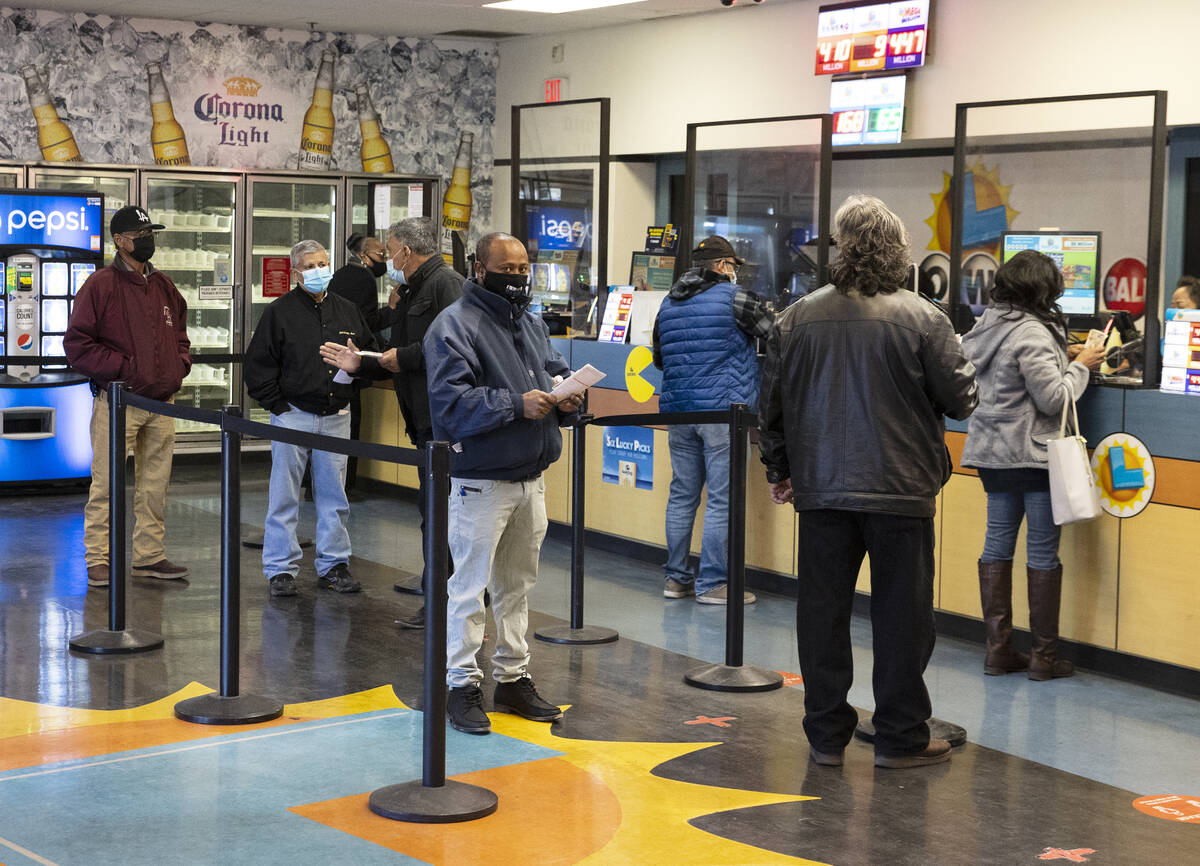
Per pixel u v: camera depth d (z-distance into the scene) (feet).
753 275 27.58
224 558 14.80
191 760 13.48
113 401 17.40
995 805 12.63
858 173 33.35
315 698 15.76
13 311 29.40
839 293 12.94
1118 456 17.15
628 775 13.23
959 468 19.03
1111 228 26.63
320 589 21.34
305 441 13.46
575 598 18.81
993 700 16.30
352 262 28.45
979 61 28.04
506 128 39.58
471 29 37.11
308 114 37.55
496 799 12.28
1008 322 16.69
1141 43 25.45
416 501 30.04
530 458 13.99
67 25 34.55
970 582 19.06
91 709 15.12
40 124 34.50
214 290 35.32
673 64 34.47
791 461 13.32
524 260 14.20
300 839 11.46
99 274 20.81
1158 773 13.74
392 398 30.50
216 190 35.83
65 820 11.82
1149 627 16.97
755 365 21.25
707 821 12.03
